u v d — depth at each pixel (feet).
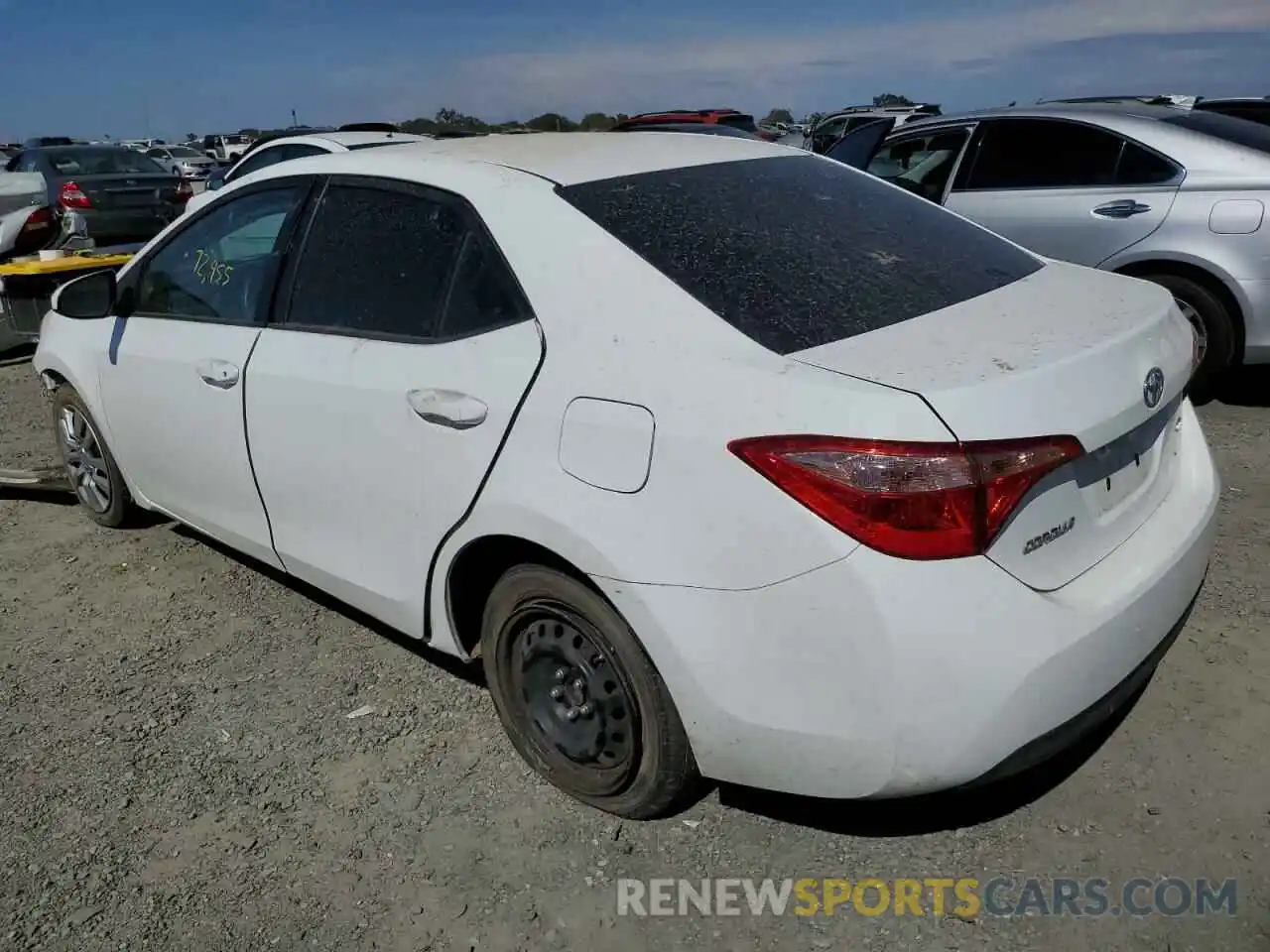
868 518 6.78
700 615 7.43
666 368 7.68
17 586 13.91
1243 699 10.02
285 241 10.98
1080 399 7.30
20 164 38.78
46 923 8.18
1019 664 6.91
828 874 8.32
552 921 7.99
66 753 10.28
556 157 9.92
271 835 9.03
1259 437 17.07
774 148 11.23
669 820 8.97
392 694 11.01
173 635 12.46
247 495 11.52
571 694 8.91
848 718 7.08
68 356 13.99
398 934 7.94
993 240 10.41
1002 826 8.67
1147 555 8.18
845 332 7.80
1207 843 8.33
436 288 9.41
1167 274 18.12
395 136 30.07
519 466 8.34
